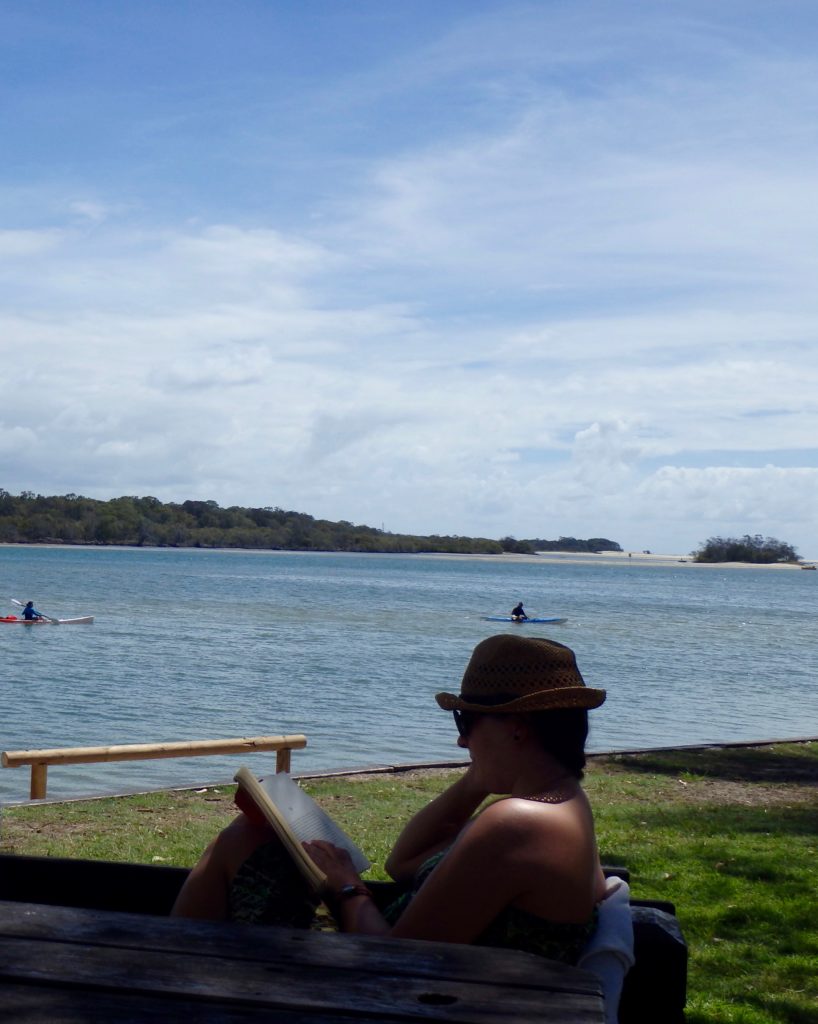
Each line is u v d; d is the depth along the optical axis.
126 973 2.09
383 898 3.25
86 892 3.28
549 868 2.54
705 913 7.41
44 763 10.41
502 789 2.88
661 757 14.45
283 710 21.28
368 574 143.62
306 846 2.98
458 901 2.55
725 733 19.67
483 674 2.85
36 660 30.91
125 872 3.28
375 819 10.17
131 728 18.88
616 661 35.19
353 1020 1.92
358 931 2.74
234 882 2.94
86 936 2.29
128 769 14.02
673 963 2.92
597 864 2.79
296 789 3.24
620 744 18.02
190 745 10.95
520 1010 1.98
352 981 2.10
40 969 2.10
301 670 29.20
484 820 2.60
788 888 8.08
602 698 2.86
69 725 19.20
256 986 2.05
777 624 61.22
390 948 2.29
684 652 39.56
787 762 14.27
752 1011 5.79
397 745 17.09
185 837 9.22
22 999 1.97
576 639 45.78
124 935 2.30
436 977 2.13
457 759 15.69
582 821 2.65
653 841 9.55
